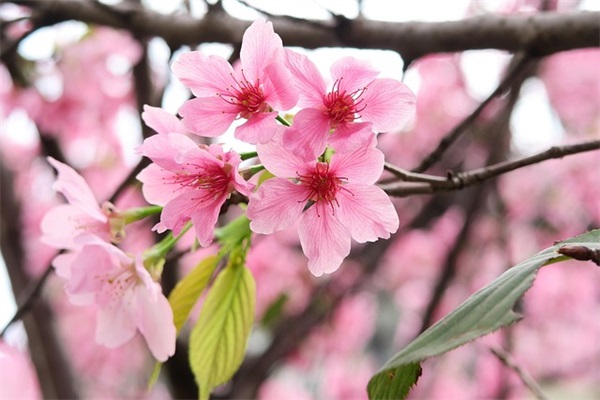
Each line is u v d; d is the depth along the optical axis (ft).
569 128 3.61
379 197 0.94
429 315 2.07
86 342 3.62
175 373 1.86
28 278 2.21
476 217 2.33
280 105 0.92
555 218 3.51
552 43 1.24
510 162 1.06
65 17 1.38
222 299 1.06
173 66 0.95
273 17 1.26
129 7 1.37
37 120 2.31
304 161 0.92
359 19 1.28
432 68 3.60
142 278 1.00
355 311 3.21
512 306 0.82
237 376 2.11
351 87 0.93
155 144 0.94
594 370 3.76
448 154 2.62
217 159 0.94
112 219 1.06
